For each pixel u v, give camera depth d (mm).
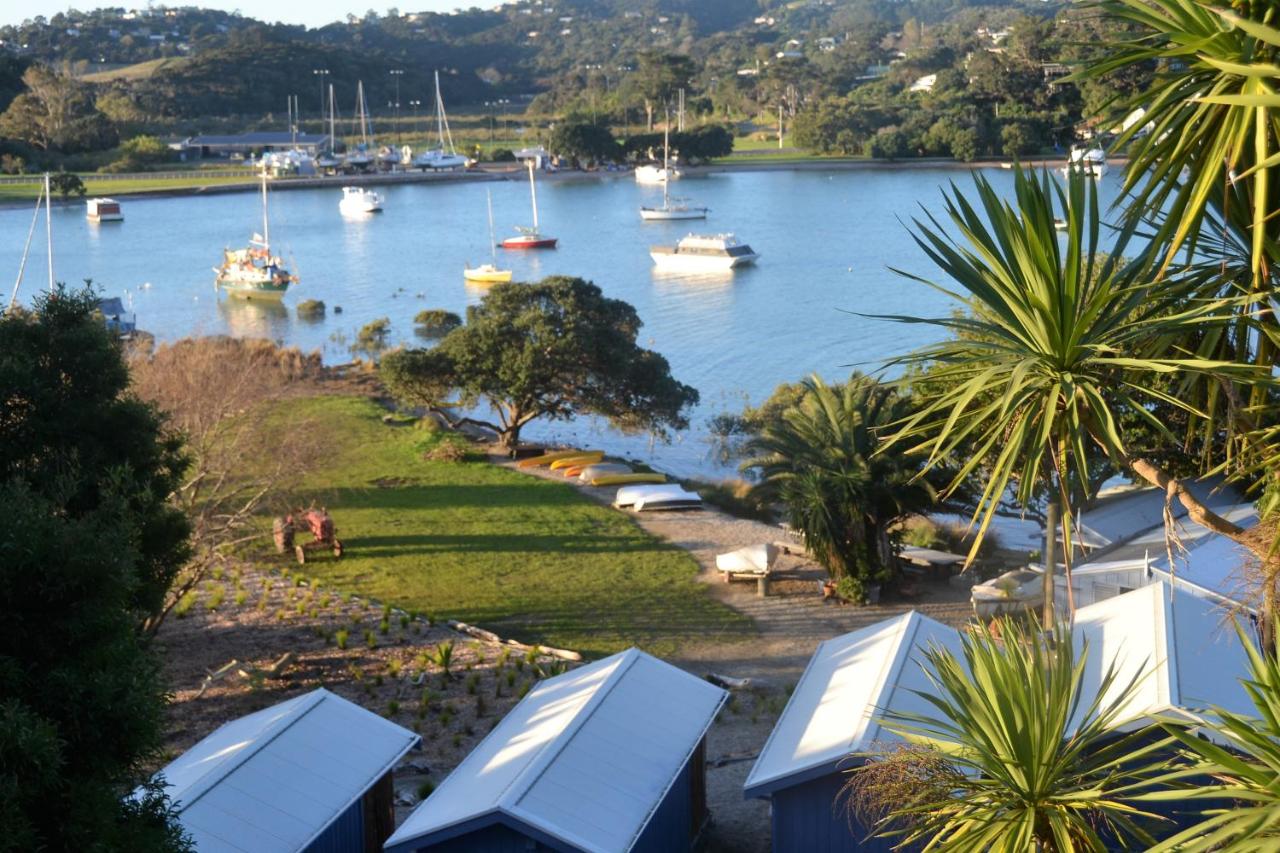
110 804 10930
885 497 33656
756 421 59969
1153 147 8359
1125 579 26078
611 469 50844
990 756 9438
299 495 42781
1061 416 8742
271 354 71750
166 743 23344
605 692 18734
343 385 68375
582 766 16594
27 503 11750
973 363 8914
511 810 15086
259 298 108312
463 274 120250
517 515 44000
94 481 19406
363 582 36375
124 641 11977
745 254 121062
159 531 20891
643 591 35406
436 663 28203
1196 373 8914
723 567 35406
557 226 154875
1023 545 40312
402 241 144125
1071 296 8297
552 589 35656
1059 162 158375
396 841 15617
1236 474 8906
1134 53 8227
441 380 56719
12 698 10188
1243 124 7699
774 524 45312
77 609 11422
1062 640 10164
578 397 57438
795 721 17703
